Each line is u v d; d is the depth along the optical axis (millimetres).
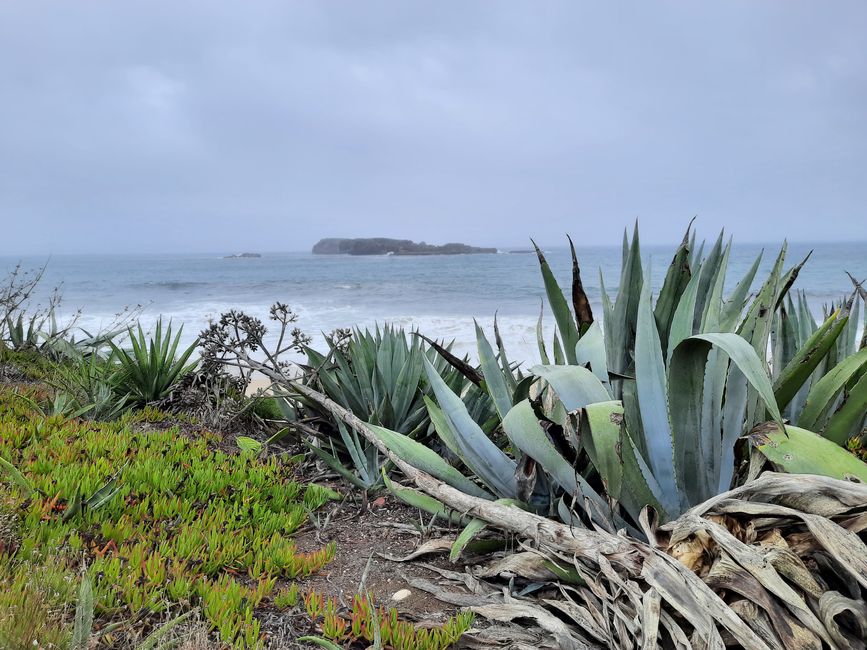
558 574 2564
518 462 3246
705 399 2736
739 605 2014
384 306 33406
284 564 2998
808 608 1934
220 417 5707
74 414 5508
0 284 9781
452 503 3152
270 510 3664
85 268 106562
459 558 3201
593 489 3109
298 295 41000
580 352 3416
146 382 6414
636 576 2260
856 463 2365
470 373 3969
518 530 2803
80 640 1973
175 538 3064
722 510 2270
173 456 4359
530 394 3996
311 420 5121
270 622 2486
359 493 4336
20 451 4109
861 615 1895
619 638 2176
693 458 2770
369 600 2266
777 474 2219
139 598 2367
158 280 62219
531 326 21562
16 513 2953
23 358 8453
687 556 2229
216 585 2564
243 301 36750
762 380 2293
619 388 3346
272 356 5164
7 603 2041
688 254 3355
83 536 2984
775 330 3920
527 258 133375
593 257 113562
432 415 3998
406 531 3652
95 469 3738
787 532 2227
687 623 2158
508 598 2588
